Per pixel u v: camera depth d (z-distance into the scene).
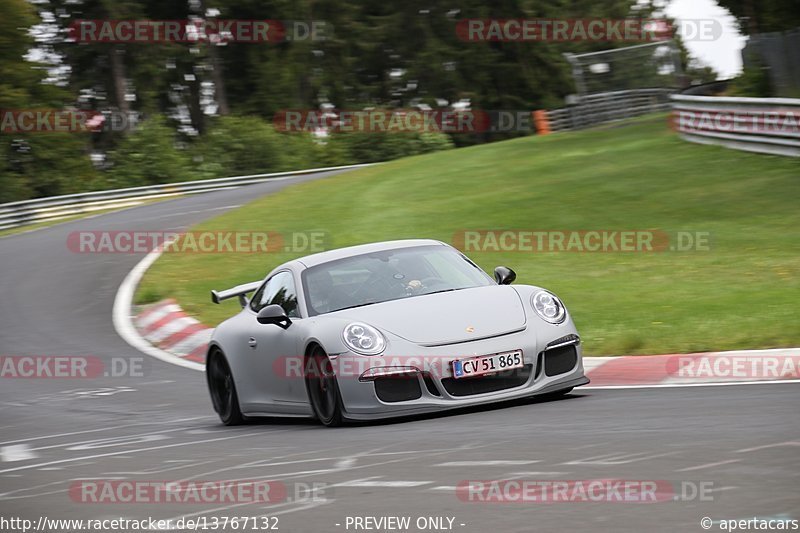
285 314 27.06
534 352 24.11
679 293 41.53
